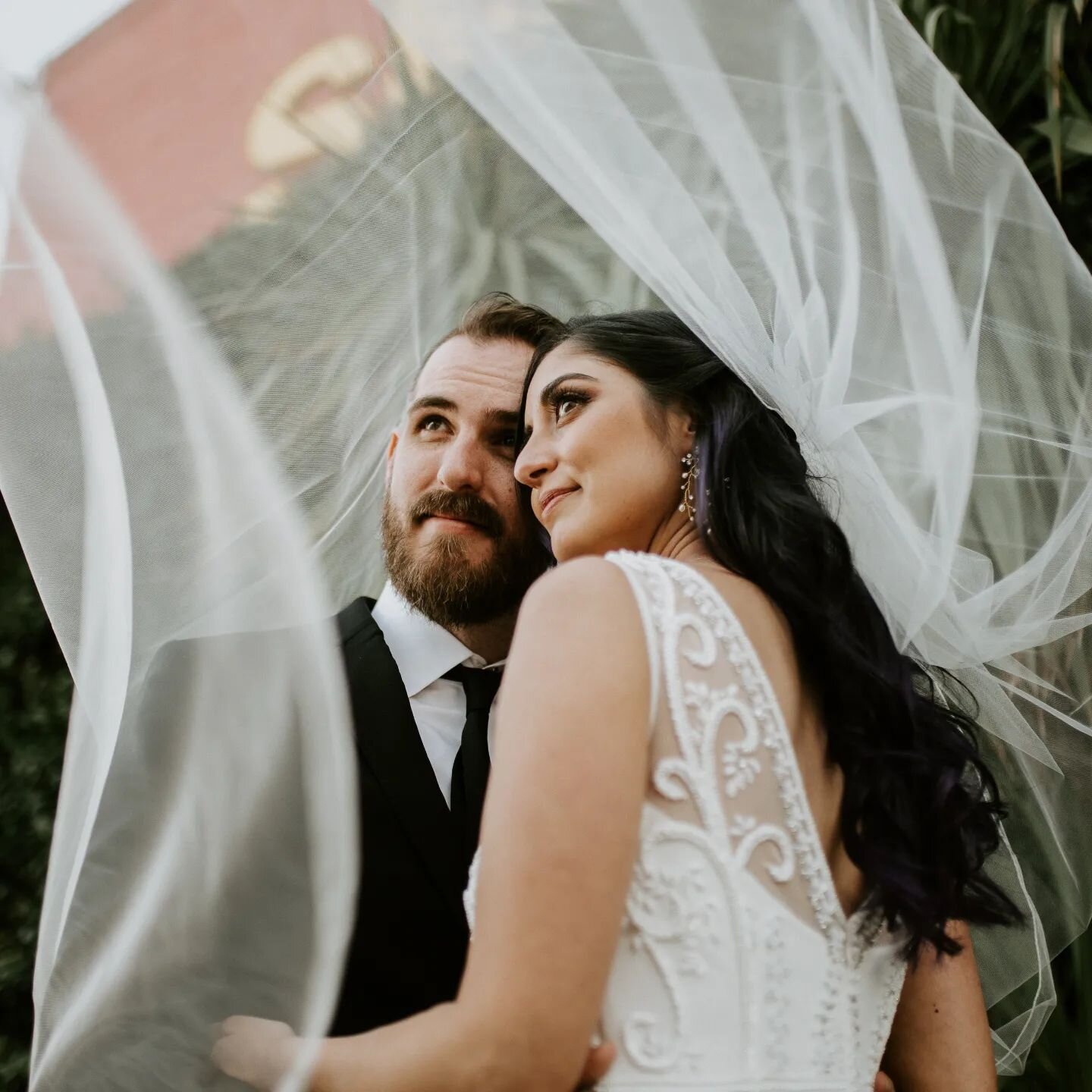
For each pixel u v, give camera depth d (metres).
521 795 1.04
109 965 1.08
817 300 1.44
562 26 1.42
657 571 1.18
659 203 1.40
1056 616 1.57
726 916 1.09
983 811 1.43
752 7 1.46
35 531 1.17
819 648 1.26
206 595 1.12
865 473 1.43
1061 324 1.54
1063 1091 2.08
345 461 1.73
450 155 1.72
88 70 1.32
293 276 1.55
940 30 2.47
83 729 1.14
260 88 1.47
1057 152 2.35
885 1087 1.35
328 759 1.08
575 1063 0.99
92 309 1.16
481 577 1.72
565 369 1.41
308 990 1.05
